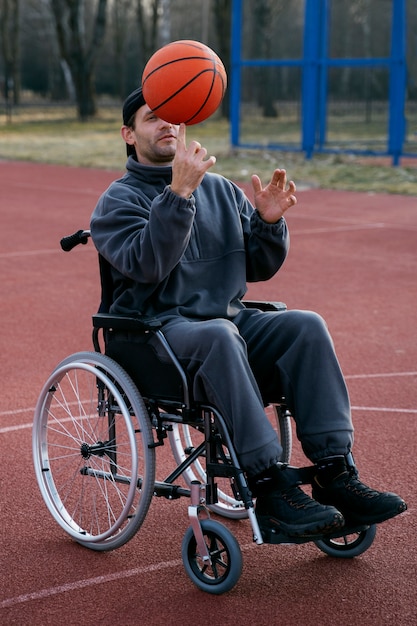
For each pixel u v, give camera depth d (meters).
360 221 16.41
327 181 21.94
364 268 12.16
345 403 4.21
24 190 20.88
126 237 4.39
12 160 28.89
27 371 7.45
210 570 4.38
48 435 6.06
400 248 13.70
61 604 4.04
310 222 16.23
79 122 49.03
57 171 25.50
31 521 4.89
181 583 4.24
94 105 51.66
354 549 4.43
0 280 11.23
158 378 4.34
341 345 8.30
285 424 4.73
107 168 26.17
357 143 27.98
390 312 9.66
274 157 26.39
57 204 18.55
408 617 3.89
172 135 4.61
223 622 3.88
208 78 4.32
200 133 38.91
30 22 87.19
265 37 28.97
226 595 4.12
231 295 4.60
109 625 3.86
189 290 4.55
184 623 3.87
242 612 3.96
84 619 3.91
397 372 7.50
